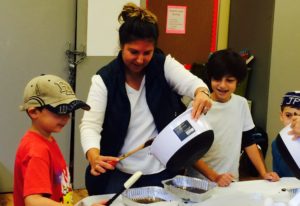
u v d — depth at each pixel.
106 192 1.56
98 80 1.53
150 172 1.59
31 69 2.86
